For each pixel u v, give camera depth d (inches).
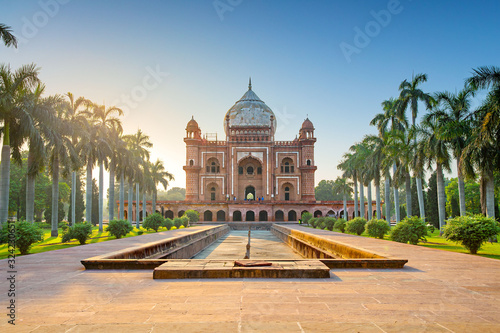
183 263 235.5
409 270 243.8
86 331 122.3
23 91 617.6
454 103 666.2
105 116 983.6
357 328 125.4
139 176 1179.9
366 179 1068.5
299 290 183.3
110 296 171.8
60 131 759.1
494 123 493.0
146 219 903.7
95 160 925.8
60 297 169.6
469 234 412.2
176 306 153.6
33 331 122.3
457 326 127.7
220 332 121.4
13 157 650.8
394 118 880.9
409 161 784.9
